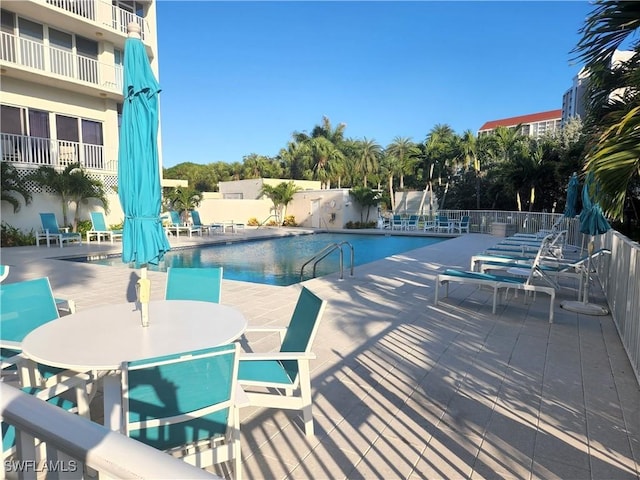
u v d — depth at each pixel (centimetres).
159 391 182
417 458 239
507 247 974
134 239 295
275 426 275
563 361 385
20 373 254
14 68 1302
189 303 340
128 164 299
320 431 269
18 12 1363
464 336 459
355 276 834
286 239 1903
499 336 459
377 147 3628
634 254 383
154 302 344
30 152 1423
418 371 363
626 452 245
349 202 2412
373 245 1717
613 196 279
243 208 2530
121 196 305
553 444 253
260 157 4250
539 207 2384
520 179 2195
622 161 263
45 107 1479
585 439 258
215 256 1340
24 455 103
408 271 898
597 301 631
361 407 300
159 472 73
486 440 258
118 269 926
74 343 242
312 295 297
